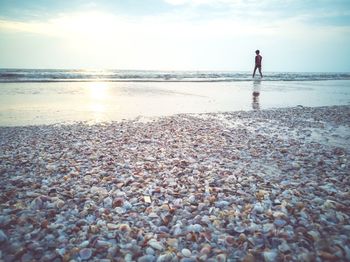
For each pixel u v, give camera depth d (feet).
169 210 11.32
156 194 12.89
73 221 10.48
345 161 17.85
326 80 121.60
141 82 86.74
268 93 61.72
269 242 9.14
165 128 27.30
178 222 10.49
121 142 22.22
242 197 12.57
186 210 11.35
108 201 12.10
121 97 49.96
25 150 19.81
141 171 15.81
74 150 19.90
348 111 38.55
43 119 31.04
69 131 25.68
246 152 20.02
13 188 13.24
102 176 15.05
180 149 20.44
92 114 34.50
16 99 43.52
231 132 26.12
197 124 29.40
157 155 18.86
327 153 19.67
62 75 98.73
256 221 10.45
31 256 8.44
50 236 9.40
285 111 38.29
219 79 104.22
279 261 8.20
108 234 9.61
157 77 111.04
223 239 9.34
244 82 94.17
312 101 49.52
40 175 15.16
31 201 11.94
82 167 16.43
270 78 117.08
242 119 32.60
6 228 9.80
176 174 15.34
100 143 21.86
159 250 8.84
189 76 125.39
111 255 8.57
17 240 9.18
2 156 18.26
